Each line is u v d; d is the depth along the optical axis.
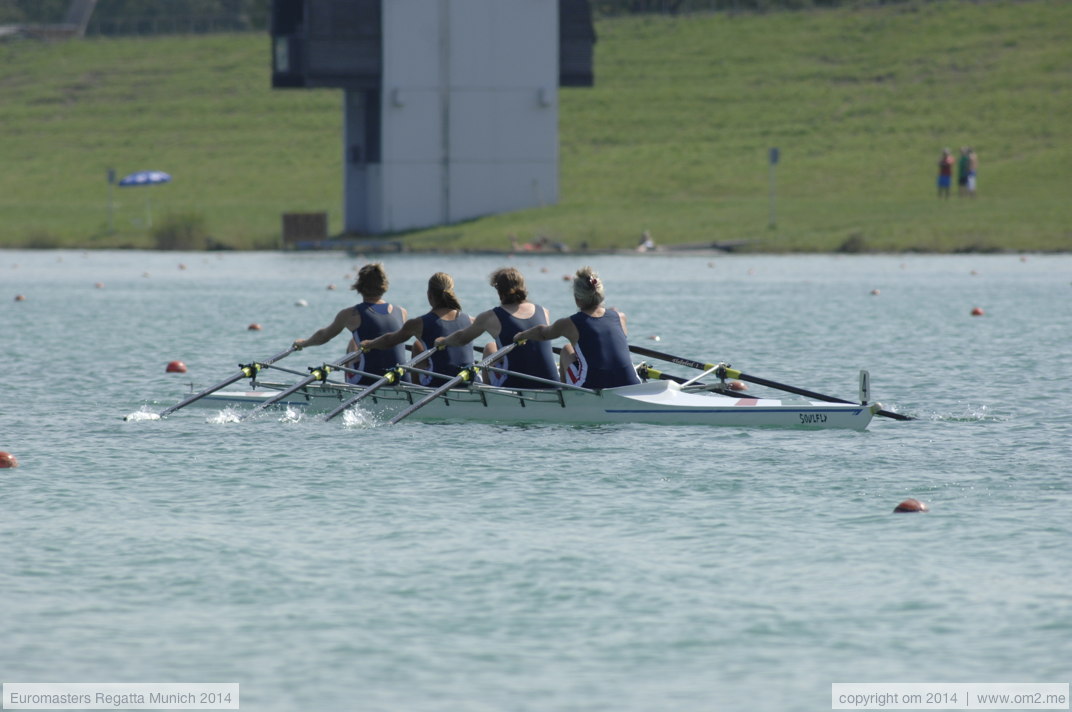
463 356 59.03
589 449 49.97
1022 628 29.52
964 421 55.56
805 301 117.94
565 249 198.75
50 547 35.88
